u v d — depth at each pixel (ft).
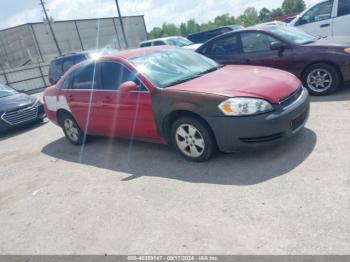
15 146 24.99
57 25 156.25
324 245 8.61
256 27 24.12
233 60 24.40
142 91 15.53
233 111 12.89
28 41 151.33
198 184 12.96
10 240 11.99
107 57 17.53
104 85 17.65
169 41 54.24
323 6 29.86
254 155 14.30
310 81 21.56
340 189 10.75
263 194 11.37
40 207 13.94
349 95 20.36
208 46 25.75
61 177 16.71
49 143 23.76
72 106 19.89
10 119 28.50
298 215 9.94
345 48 20.08
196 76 16.02
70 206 13.44
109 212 12.32
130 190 13.70
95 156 18.79
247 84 13.99
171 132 15.15
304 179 11.75
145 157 16.92
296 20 31.81
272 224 9.79
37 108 30.48
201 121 13.89
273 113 12.92
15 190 16.35
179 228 10.51
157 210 11.77
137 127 16.47
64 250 10.71
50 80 46.62
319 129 15.81
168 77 15.80
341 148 13.46
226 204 11.25
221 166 13.98
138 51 17.75
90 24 167.32
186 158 15.14
